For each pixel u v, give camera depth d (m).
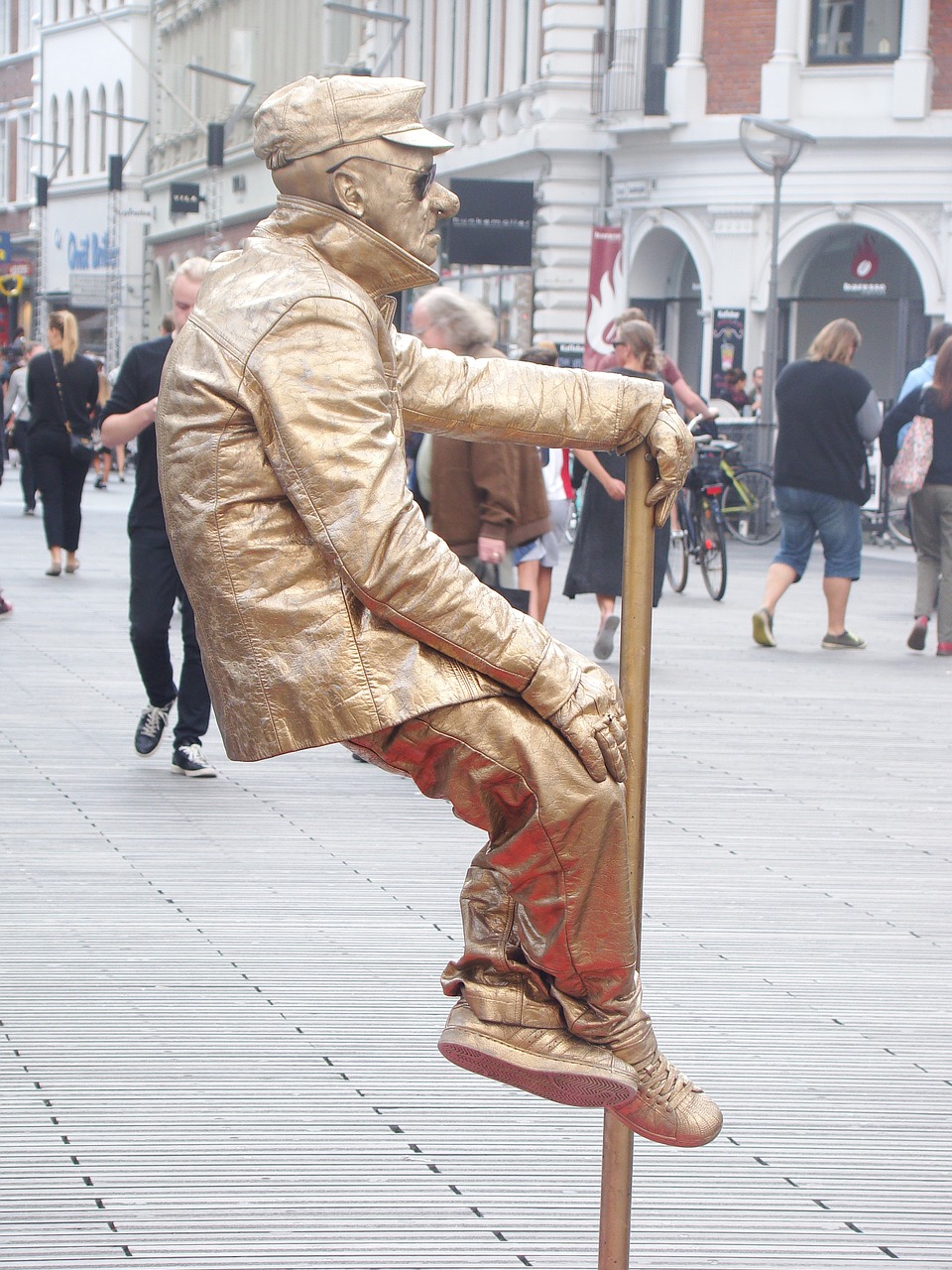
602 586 12.99
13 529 24.45
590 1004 3.18
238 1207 3.98
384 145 3.00
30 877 6.75
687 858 7.38
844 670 13.29
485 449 8.89
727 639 15.08
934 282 33.09
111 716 10.34
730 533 27.89
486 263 27.06
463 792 3.02
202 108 57.78
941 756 9.91
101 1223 3.88
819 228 33.78
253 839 7.48
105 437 8.80
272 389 2.88
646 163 35.44
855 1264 3.82
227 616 2.96
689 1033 5.25
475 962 3.23
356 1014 5.30
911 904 6.77
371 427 2.90
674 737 10.23
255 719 2.95
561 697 2.96
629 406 3.35
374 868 7.04
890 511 26.64
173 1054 4.93
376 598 2.88
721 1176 4.27
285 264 2.98
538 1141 4.43
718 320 34.62
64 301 70.25
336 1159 4.27
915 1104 4.76
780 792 8.80
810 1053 5.12
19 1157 4.22
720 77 34.31
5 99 79.31
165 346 8.85
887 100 33.06
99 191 68.44
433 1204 4.04
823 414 14.22
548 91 36.09
